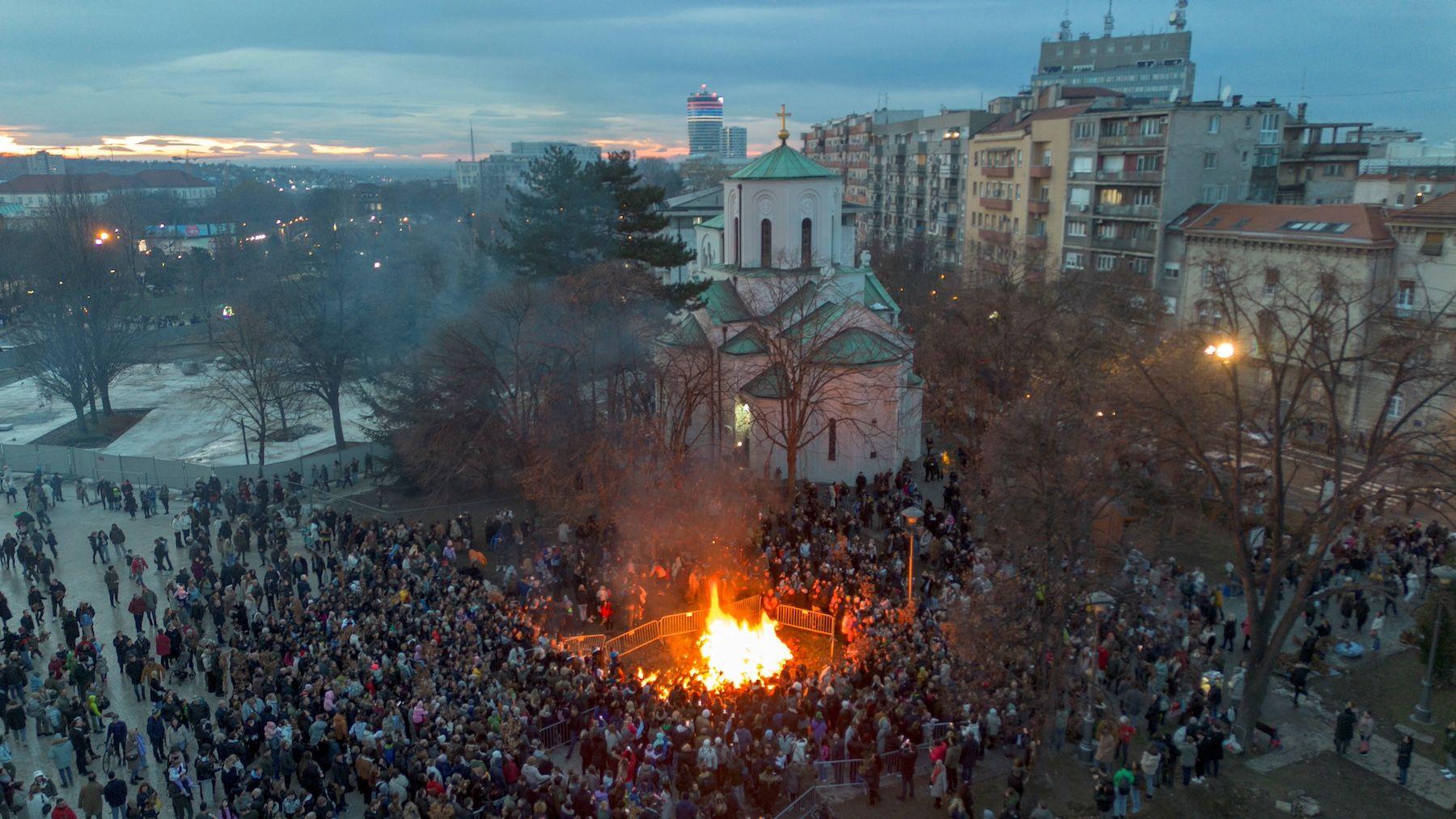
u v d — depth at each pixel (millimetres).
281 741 23438
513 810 20734
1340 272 55375
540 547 40625
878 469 48531
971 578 32469
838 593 33000
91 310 68812
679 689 27609
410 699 25812
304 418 69188
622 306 45844
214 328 103625
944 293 71125
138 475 51938
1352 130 89000
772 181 50031
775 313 44969
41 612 33469
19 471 52719
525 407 45625
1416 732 28234
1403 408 51250
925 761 26172
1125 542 35344
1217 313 58500
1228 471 35156
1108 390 37594
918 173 119375
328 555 40281
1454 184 65750
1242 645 33000
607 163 54312
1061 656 23969
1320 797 25094
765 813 23172
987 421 44562
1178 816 24109
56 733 26531
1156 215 71375
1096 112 76500
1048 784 25094
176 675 30266
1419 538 37500
